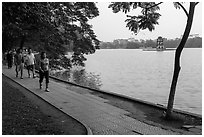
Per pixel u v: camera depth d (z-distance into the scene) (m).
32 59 18.59
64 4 19.72
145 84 29.22
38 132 7.14
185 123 8.78
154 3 9.93
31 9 10.07
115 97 12.85
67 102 11.45
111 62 73.25
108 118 9.22
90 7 33.66
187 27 9.38
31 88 14.55
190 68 51.47
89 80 31.48
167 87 26.75
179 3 9.36
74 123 8.42
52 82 17.33
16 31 10.88
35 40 29.11
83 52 37.12
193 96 20.89
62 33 31.19
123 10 10.03
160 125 8.52
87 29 35.84
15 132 6.93
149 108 10.72
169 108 9.20
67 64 37.09
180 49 9.47
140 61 77.69
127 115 9.63
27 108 9.56
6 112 8.60
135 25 10.22
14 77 18.75
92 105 11.05
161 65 61.00
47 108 10.34
